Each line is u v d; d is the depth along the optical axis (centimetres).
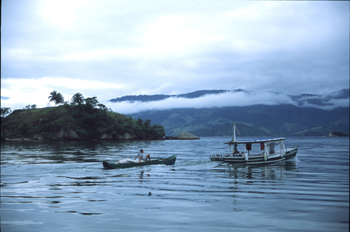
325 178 1788
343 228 816
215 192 1339
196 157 3775
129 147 7475
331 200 1166
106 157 3766
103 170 2222
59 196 1256
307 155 4066
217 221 890
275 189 1416
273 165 2631
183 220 898
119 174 2003
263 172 2108
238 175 1952
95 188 1454
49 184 1582
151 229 816
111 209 1026
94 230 806
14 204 1107
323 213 974
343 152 4766
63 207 1056
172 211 1002
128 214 962
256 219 910
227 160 2742
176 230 808
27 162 2984
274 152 2945
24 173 2064
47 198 1213
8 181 1700
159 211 1002
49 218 916
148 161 2547
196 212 987
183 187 1474
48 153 4694
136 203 1117
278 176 1895
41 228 821
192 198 1206
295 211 999
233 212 990
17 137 16450
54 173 2056
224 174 2006
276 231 804
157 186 1512
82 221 888
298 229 819
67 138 17338
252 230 811
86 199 1195
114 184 1575
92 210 1016
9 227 829
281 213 975
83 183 1617
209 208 1040
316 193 1309
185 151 5447
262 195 1271
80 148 6706
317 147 7131
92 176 1909
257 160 2655
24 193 1327
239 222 882
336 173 2030
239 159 2680
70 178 1816
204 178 1800
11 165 2609
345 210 1009
